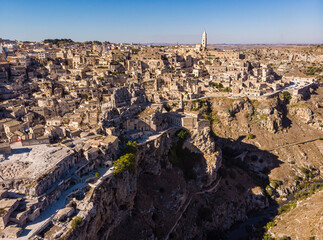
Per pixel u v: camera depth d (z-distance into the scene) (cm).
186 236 17650
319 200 19125
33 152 14525
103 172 14488
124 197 15062
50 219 10975
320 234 15350
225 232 19562
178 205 18375
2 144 14400
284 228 17612
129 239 14538
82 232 11038
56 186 12344
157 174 19075
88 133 17100
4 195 11400
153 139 19175
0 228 10225
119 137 18162
